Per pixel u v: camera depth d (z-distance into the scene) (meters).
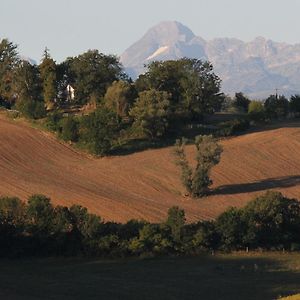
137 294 139.62
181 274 161.38
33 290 141.38
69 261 176.62
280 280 155.50
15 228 182.00
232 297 137.38
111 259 178.50
